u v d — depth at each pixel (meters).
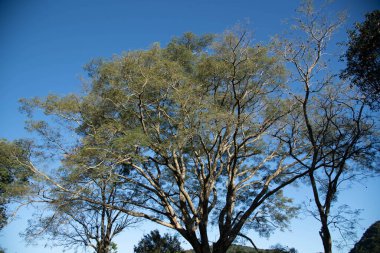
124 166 19.98
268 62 17.16
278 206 22.08
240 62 17.05
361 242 14.55
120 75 16.64
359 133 14.50
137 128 16.64
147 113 17.91
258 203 17.36
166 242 26.50
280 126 18.64
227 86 18.50
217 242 17.53
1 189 17.89
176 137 16.84
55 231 19.70
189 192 21.48
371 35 11.29
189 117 16.52
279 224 21.67
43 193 16.77
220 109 16.94
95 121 18.39
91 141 16.70
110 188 19.47
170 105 17.95
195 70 18.81
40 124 18.48
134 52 16.86
